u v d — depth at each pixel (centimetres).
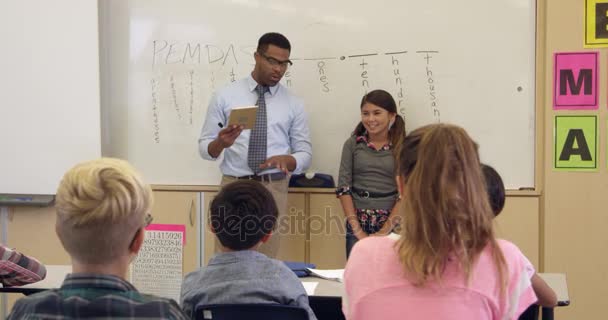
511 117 378
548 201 372
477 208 139
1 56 386
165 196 399
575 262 372
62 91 387
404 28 382
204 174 399
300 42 389
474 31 377
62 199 122
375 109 358
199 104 397
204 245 397
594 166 368
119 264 125
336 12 386
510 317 144
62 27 385
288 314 174
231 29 392
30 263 217
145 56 398
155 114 400
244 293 177
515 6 374
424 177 140
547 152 371
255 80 367
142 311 120
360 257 147
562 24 365
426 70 382
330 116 390
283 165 348
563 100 368
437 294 139
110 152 404
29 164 389
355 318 144
